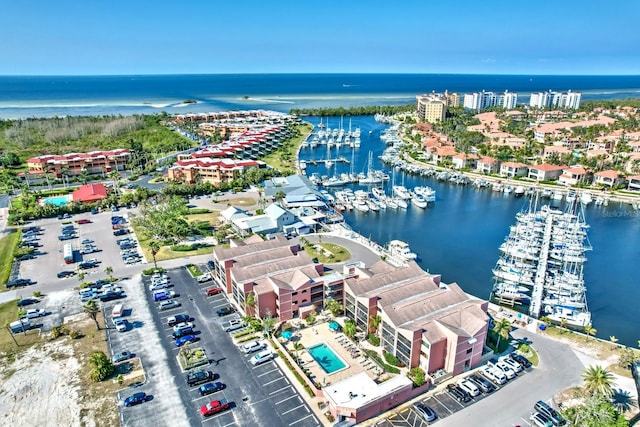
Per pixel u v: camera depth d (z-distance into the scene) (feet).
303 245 418.10
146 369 243.60
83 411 213.66
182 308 306.76
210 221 480.23
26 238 433.07
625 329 303.48
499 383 233.35
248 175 636.48
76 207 509.76
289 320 291.79
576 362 252.01
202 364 247.29
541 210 528.63
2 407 216.74
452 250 435.53
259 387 229.86
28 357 253.85
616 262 411.95
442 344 234.99
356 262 378.53
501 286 352.69
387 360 248.11
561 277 362.12
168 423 206.18
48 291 329.52
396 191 622.54
